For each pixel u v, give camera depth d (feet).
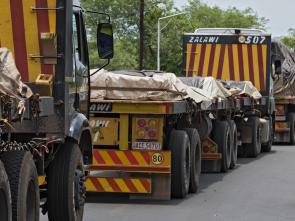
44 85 35.45
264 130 86.58
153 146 48.49
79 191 37.47
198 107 54.29
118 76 48.47
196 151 54.70
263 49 88.28
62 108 35.76
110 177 48.83
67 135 36.17
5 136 32.30
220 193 53.72
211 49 88.79
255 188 56.65
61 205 35.88
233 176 64.44
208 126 59.98
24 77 36.22
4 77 28.60
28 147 32.30
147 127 48.47
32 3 36.14
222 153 66.23
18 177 29.32
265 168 71.46
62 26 36.06
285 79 103.45
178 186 49.85
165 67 305.53
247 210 46.24
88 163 40.68
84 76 40.73
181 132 50.21
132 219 42.47
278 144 107.76
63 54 36.01
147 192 48.65
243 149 83.15
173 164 49.57
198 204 48.39
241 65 88.69
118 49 282.97
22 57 36.19
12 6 36.24
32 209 31.17
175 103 47.57
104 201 49.26
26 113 29.17
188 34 89.40
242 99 76.69
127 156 48.42
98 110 48.11
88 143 40.42
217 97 61.93
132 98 48.32
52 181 35.96
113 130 48.88
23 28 36.19
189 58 89.20
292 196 52.54
